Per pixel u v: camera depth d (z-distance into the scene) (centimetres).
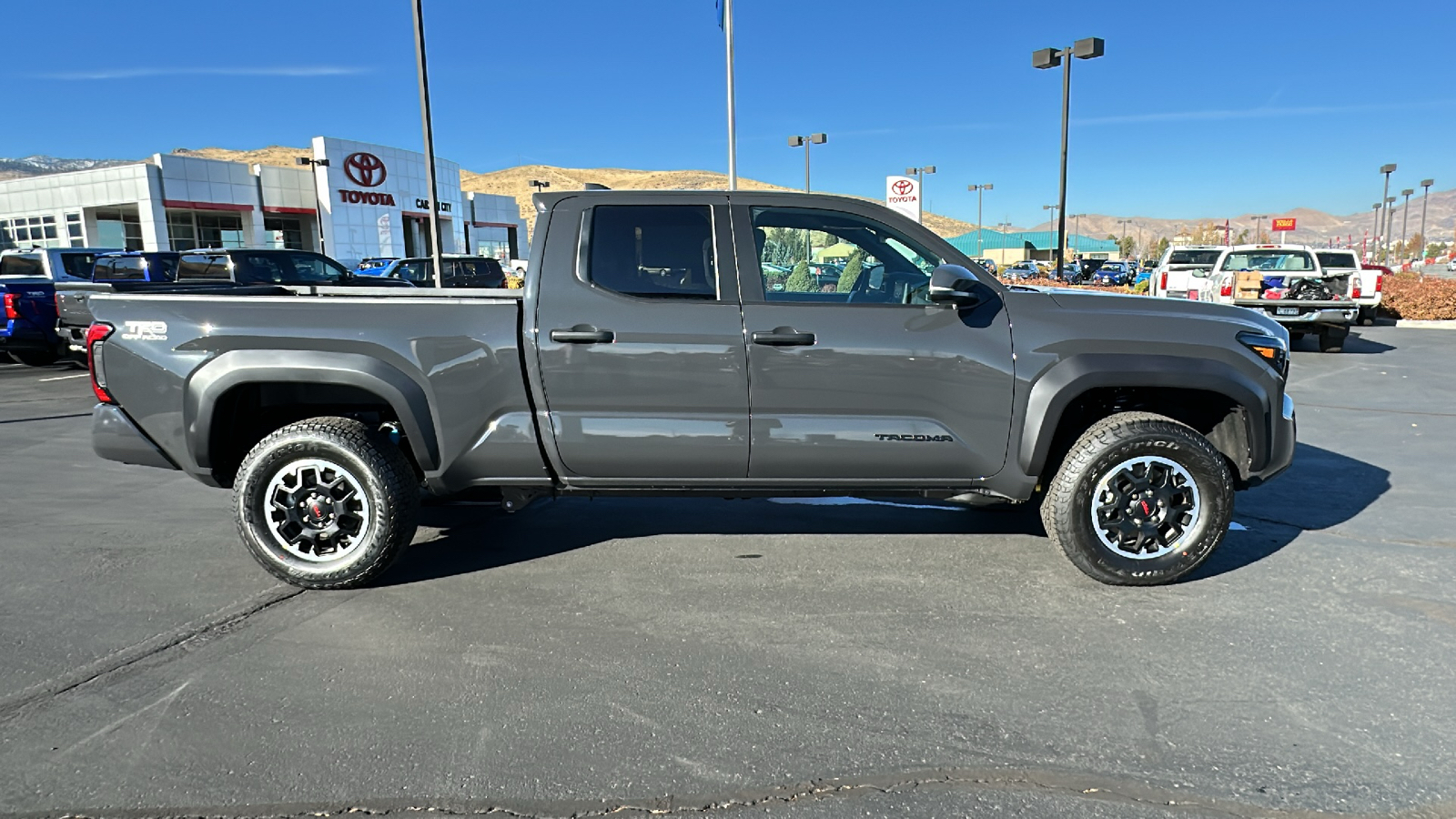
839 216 398
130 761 260
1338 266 1802
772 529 494
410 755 263
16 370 1293
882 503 547
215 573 421
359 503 395
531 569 428
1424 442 697
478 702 296
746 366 382
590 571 424
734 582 408
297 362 378
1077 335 387
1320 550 445
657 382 384
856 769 255
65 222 3906
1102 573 392
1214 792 244
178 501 560
